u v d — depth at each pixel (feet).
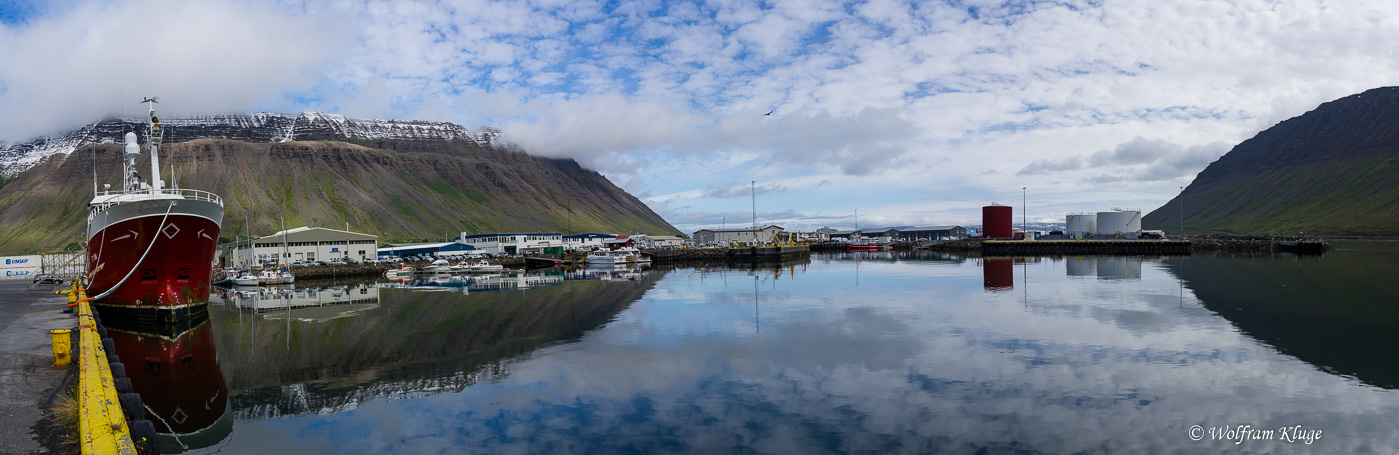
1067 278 258.78
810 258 534.78
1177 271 291.38
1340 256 405.59
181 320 144.25
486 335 133.18
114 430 40.81
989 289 215.92
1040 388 84.02
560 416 75.36
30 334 91.15
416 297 229.86
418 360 107.65
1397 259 355.77
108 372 61.98
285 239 383.65
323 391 87.45
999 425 70.13
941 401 79.15
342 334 137.69
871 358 103.55
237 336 135.74
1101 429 68.28
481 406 79.66
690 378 92.48
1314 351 104.17
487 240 582.76
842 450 63.46
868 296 199.52
